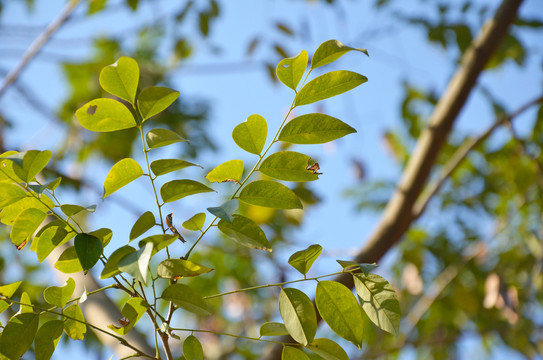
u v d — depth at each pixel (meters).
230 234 1.19
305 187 2.36
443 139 2.03
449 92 2.09
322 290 1.19
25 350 1.20
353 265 1.18
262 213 2.37
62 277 1.45
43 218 1.20
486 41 2.08
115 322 1.39
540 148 2.65
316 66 1.19
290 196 1.21
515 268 2.83
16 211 1.21
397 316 1.18
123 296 2.52
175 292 1.20
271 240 2.44
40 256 1.20
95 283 1.44
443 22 2.64
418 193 1.99
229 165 1.20
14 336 1.20
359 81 1.19
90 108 1.19
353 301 1.19
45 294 1.20
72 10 2.32
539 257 2.75
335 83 1.19
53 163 2.62
